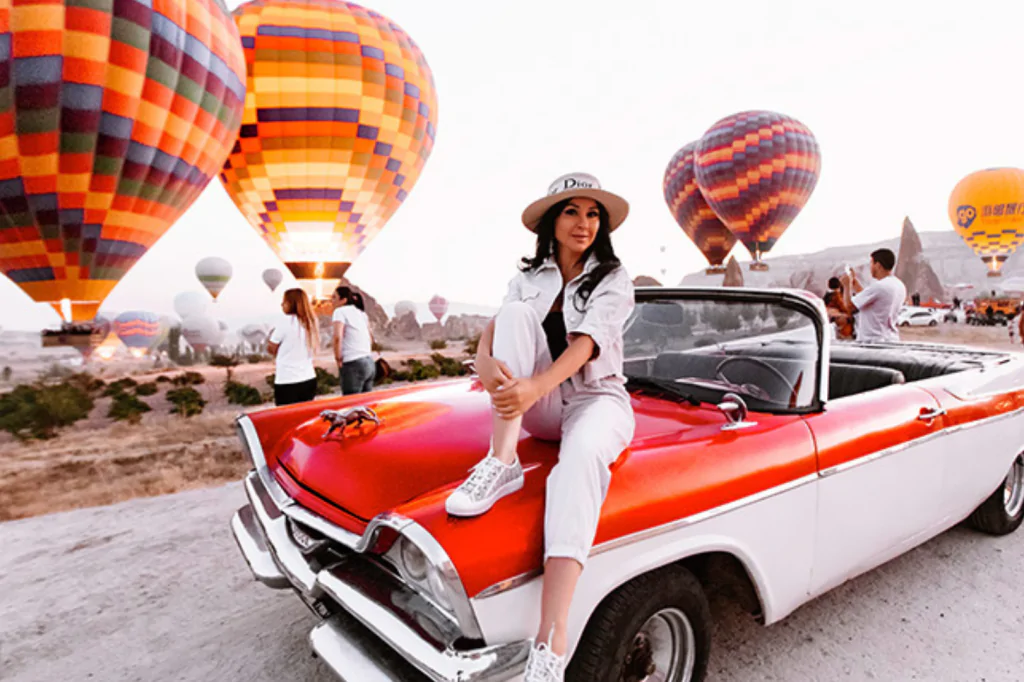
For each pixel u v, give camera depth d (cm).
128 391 2091
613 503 173
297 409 273
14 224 1246
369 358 639
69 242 1299
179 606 304
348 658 174
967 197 4756
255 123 1750
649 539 179
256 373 3066
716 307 271
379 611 166
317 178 1845
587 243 191
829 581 241
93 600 312
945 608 288
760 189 3131
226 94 1400
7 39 1088
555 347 196
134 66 1190
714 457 201
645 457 191
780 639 263
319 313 2009
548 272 200
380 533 170
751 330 260
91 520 431
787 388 244
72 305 1396
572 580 154
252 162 1809
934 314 3484
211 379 2644
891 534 264
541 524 164
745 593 222
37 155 1177
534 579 160
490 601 151
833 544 236
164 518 434
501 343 179
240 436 262
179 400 1847
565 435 180
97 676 248
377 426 236
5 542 390
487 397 264
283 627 283
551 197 190
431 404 257
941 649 256
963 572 322
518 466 173
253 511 246
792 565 221
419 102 1947
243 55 1489
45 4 1094
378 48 1816
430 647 152
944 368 337
